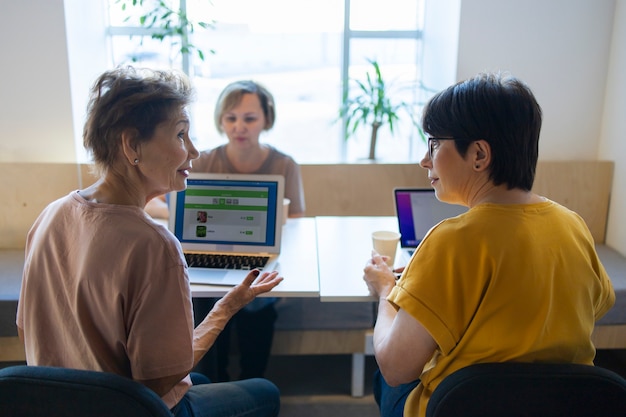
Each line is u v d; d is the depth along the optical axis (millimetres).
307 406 2188
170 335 951
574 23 2715
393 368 1006
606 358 2533
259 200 1759
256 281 1405
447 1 2867
